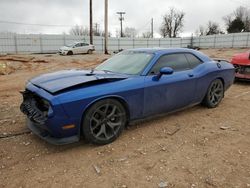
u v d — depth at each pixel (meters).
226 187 2.59
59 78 3.63
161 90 4.02
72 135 3.30
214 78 5.09
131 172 2.87
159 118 4.61
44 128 3.28
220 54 24.75
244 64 7.67
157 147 3.48
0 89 7.76
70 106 3.14
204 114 4.89
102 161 3.12
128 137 3.79
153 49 4.52
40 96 3.27
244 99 6.11
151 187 2.60
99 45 39.88
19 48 34.91
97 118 3.47
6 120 4.53
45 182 2.71
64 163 3.09
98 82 3.48
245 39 43.50
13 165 3.04
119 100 3.62
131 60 4.34
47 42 36.69
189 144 3.57
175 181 2.69
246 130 4.09
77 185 2.65
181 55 4.62
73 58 21.23
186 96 4.51
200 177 2.76
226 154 3.27
